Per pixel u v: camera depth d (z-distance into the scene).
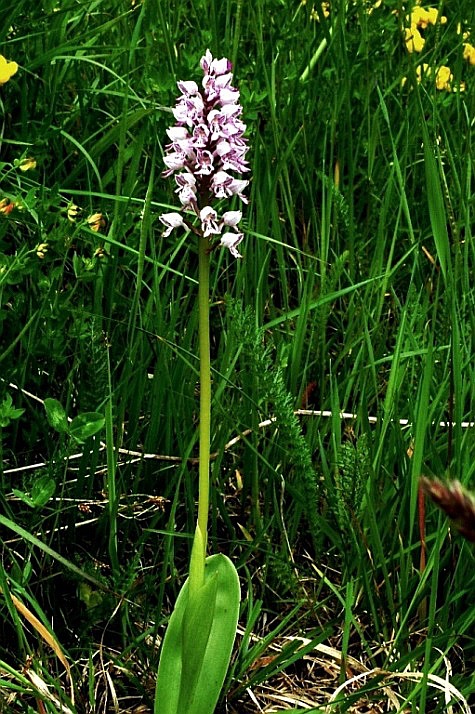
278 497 0.81
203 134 0.61
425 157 0.74
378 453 0.76
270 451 0.81
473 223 0.92
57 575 0.75
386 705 0.71
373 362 0.79
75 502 0.76
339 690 0.68
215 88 0.61
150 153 0.94
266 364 0.74
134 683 0.70
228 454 0.82
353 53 1.05
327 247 0.89
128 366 0.78
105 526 0.76
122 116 0.86
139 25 0.96
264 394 0.74
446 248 0.74
